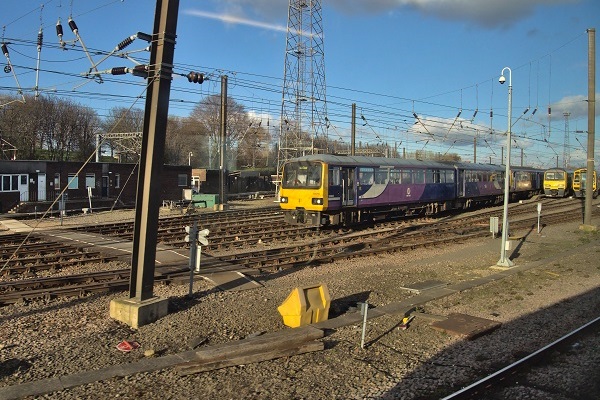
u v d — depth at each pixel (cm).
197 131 8350
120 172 4409
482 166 3741
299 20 4181
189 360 676
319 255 1589
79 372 634
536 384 605
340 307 981
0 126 5734
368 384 609
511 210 3547
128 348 725
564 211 3509
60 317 873
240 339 785
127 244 1711
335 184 2288
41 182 3812
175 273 1234
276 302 1005
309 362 684
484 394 577
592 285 1209
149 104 896
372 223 2625
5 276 1197
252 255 1551
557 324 870
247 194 5416
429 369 662
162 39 887
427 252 1723
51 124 6366
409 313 939
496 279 1269
